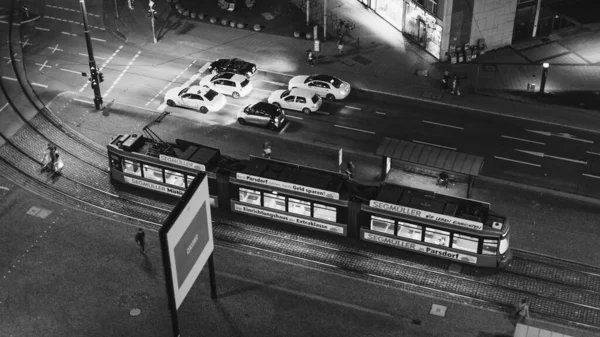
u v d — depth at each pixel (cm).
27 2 9519
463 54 8400
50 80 8200
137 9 9388
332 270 5956
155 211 6544
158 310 5619
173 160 6425
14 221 6412
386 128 7494
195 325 5497
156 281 5850
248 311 5603
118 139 6712
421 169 6656
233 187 6347
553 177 6838
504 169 6938
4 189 6744
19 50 8681
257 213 6388
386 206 5912
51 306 5644
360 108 7775
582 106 7738
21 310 5612
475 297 5712
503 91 7981
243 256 6081
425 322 5512
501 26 8450
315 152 7194
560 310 5597
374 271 5947
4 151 7181
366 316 5566
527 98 7869
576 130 7425
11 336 5428
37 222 6406
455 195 6481
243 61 8288
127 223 6406
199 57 8588
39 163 7056
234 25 9081
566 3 9100
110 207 6581
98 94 7694
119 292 5762
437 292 5762
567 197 6612
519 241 6169
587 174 6869
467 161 6116
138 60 8531
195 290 5766
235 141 7338
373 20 9106
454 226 5791
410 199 5950
